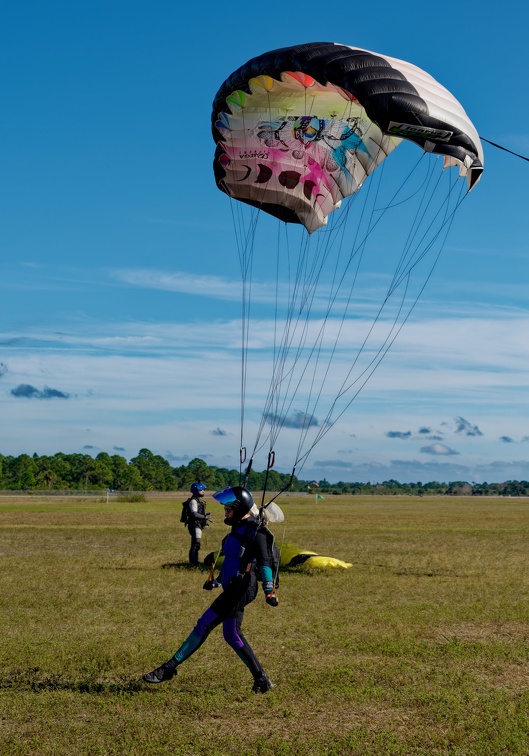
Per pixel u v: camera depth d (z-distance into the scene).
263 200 13.48
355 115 11.74
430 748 6.24
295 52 10.62
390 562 19.70
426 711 7.15
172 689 7.71
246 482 9.83
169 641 9.76
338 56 10.23
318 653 9.33
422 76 10.30
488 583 15.60
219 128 12.62
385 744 6.26
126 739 6.27
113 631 10.33
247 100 11.98
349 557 20.98
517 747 6.19
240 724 6.78
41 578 15.32
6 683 7.79
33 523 35.19
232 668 8.49
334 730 6.65
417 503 102.94
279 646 9.66
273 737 6.45
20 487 153.25
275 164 12.88
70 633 10.15
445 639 10.27
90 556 19.92
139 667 8.52
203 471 193.12
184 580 15.26
